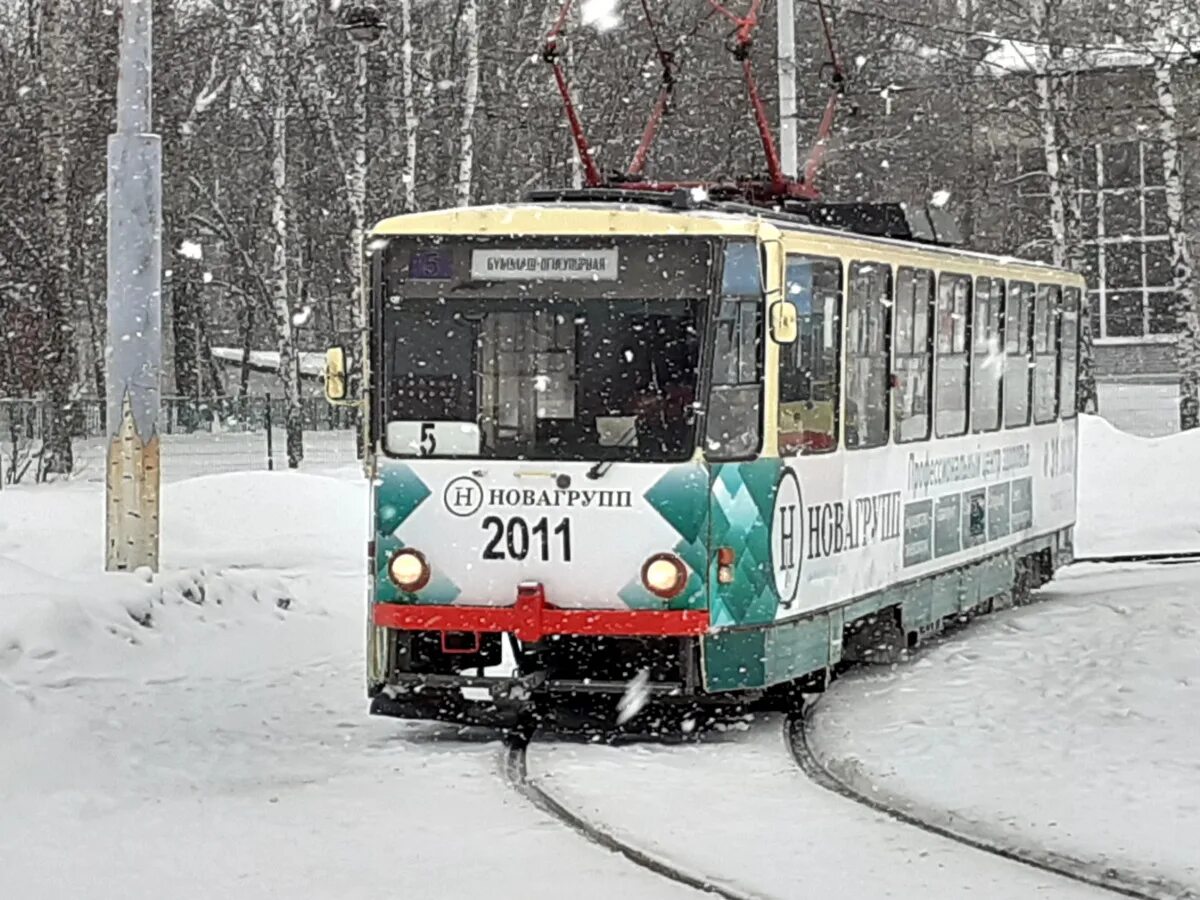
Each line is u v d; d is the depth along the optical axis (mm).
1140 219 53438
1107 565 23469
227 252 53562
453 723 12672
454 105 38438
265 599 17453
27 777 10312
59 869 8508
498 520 12023
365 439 12398
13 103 40469
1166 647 14875
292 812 9750
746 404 12211
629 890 8188
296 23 37688
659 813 9844
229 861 8688
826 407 13367
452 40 37750
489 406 12109
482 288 12148
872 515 14344
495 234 12148
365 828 9391
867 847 9039
